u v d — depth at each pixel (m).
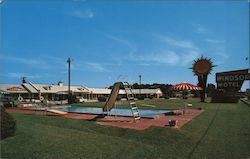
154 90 85.62
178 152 7.76
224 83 40.91
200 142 8.91
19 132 9.74
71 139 8.89
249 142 8.95
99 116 17.16
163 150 7.96
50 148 7.77
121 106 28.94
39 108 24.55
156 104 32.66
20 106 29.34
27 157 6.99
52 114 18.97
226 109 22.83
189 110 21.77
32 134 9.47
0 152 7.32
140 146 8.34
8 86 51.72
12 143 8.23
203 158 7.23
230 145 8.55
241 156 7.44
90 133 10.30
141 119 15.09
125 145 8.37
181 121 13.83
